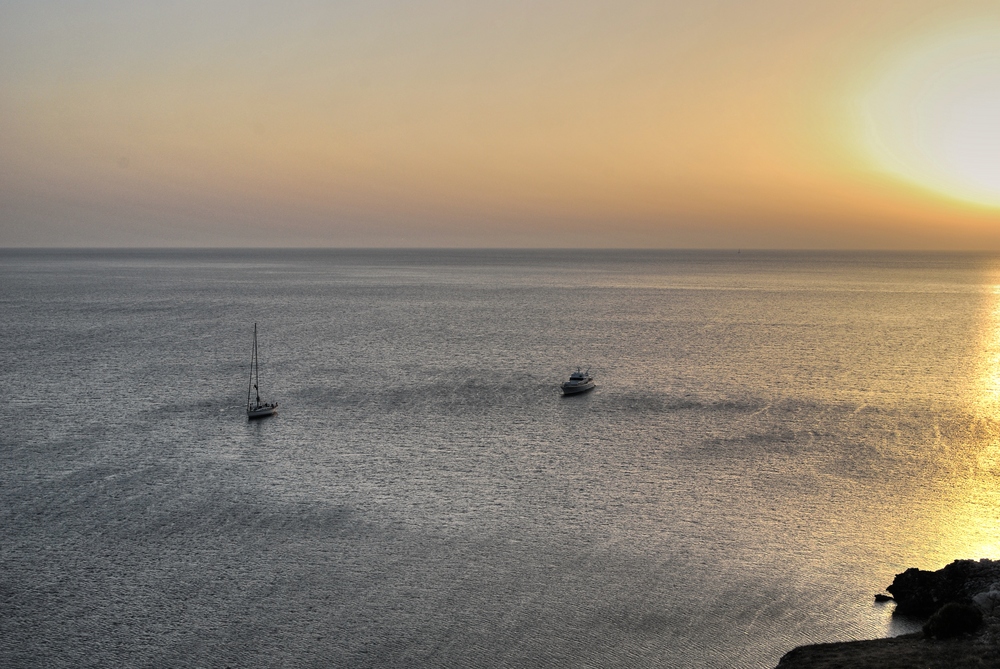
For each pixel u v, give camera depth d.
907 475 73.69
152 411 99.31
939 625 43.84
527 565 54.97
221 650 44.59
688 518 63.28
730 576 53.38
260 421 94.62
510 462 78.06
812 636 46.22
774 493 68.81
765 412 99.75
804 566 54.81
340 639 45.69
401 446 83.88
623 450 82.19
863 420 95.25
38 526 61.19
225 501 66.81
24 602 49.59
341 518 63.25
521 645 45.22
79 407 101.06
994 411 100.25
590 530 60.88
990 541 58.97
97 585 51.78
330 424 93.38
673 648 45.00
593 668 43.09
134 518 62.94
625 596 50.72
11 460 77.81
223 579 52.72
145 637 45.81
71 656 43.94
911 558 56.12
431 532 60.50
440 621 47.72
